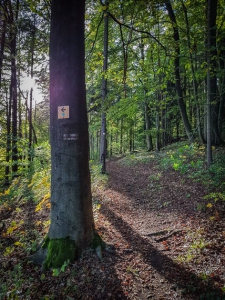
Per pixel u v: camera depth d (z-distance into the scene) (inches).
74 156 139.2
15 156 456.1
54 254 138.8
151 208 269.1
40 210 230.7
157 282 131.6
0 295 116.0
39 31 392.2
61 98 137.3
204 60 315.9
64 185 140.9
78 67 139.3
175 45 252.1
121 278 131.3
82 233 144.9
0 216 240.1
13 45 430.0
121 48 408.5
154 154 602.2
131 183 392.2
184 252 160.6
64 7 133.4
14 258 147.9
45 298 112.5
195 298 116.1
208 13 294.4
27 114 775.1
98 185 356.2
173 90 569.3
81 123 141.1
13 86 457.1
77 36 137.3
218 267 135.9
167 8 378.6
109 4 171.3
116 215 243.1
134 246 173.8
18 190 303.4
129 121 754.2
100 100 401.4
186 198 266.2
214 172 285.6
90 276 128.4
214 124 420.2
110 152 1094.4
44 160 355.6
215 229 181.3
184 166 260.4
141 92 445.4
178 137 796.0
